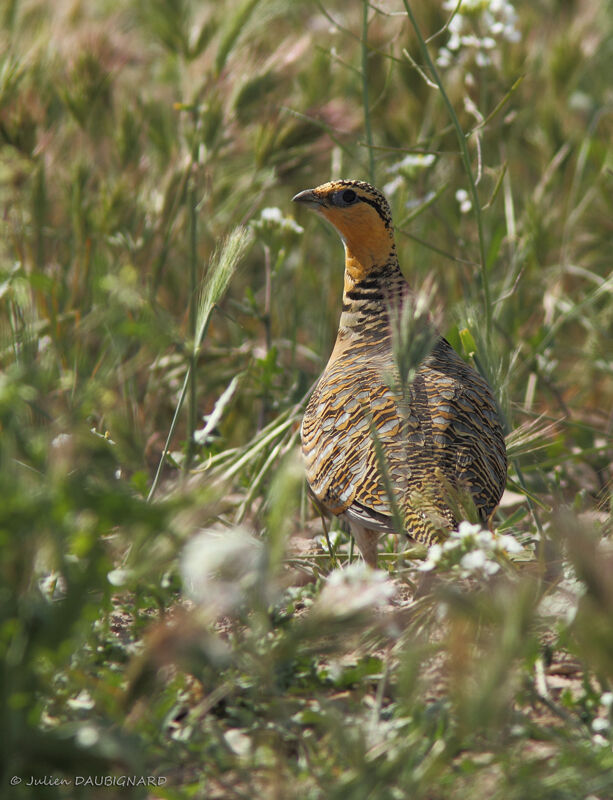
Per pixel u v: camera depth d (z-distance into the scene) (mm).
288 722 5715
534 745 5676
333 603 5031
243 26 12023
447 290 13234
